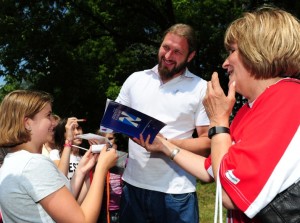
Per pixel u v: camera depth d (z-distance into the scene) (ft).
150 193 9.44
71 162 13.08
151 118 7.69
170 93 9.43
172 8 46.26
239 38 5.20
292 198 4.44
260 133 4.64
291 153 4.48
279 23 5.02
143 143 7.90
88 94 45.52
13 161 6.74
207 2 42.98
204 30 42.22
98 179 7.30
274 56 4.93
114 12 48.67
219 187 4.84
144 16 49.98
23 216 6.46
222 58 43.98
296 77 5.15
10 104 7.01
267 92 4.91
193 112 9.45
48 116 7.27
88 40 48.85
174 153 7.32
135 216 9.70
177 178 9.36
